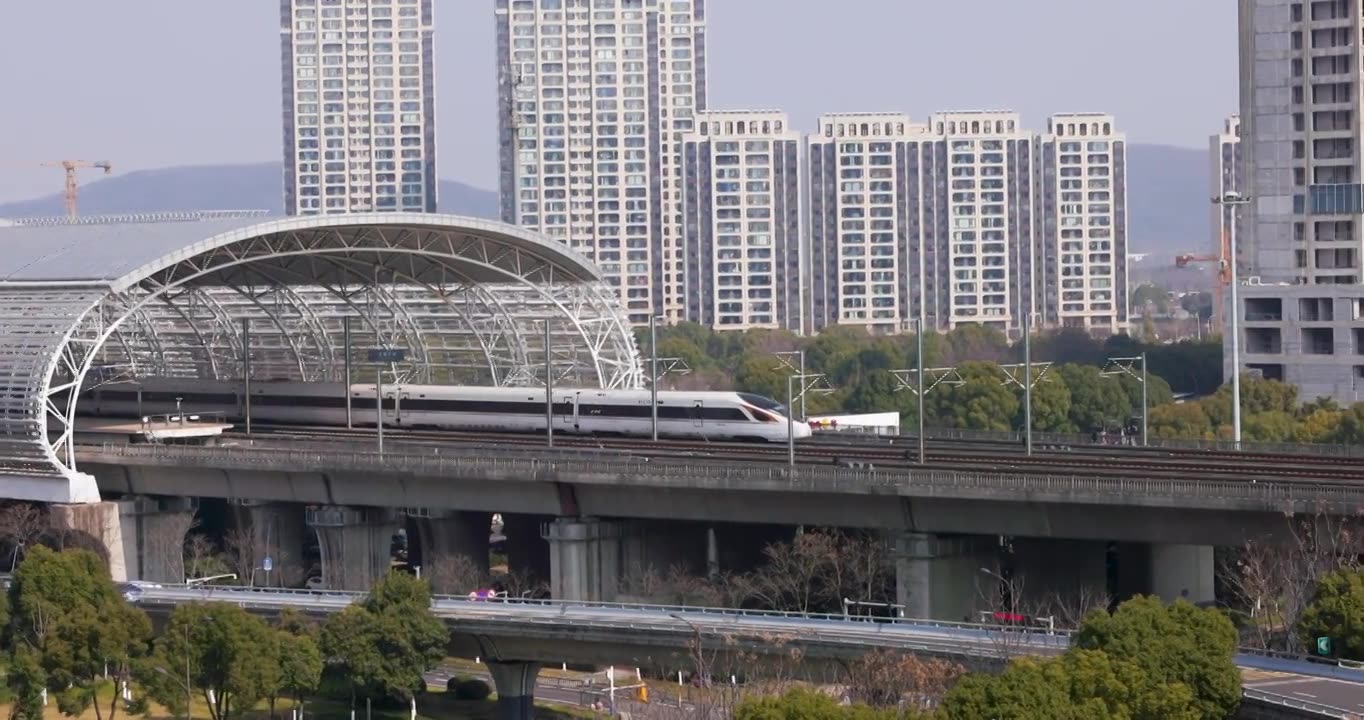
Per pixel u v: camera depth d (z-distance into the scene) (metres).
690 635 199.25
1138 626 161.62
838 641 191.25
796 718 148.12
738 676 197.62
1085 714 149.75
